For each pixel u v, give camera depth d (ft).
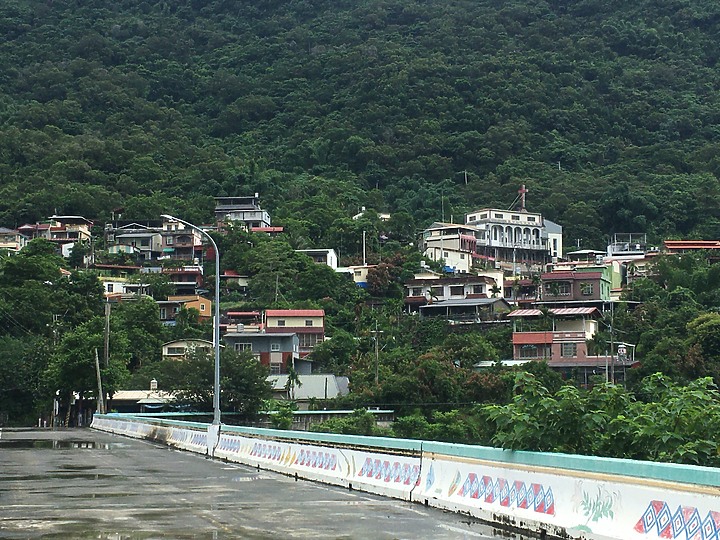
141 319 311.47
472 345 272.31
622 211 474.08
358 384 252.01
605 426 47.91
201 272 395.75
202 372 232.94
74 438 147.33
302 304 331.16
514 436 47.11
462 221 467.11
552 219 488.02
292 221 446.19
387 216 477.36
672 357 229.04
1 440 137.90
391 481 59.93
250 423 233.55
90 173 522.88
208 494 60.54
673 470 35.99
